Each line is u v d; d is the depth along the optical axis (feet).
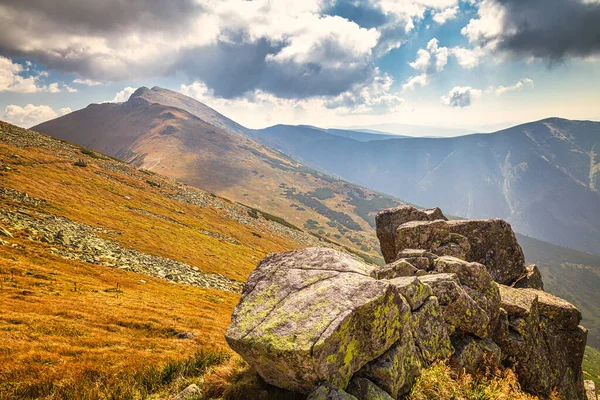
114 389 38.22
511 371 41.63
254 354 27.45
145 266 184.55
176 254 237.04
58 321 75.61
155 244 238.07
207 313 121.39
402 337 32.99
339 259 35.78
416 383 32.22
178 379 38.04
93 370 47.55
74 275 129.59
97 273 142.31
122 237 225.35
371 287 30.76
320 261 35.60
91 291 113.09
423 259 51.62
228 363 39.04
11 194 218.59
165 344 73.82
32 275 112.47
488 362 41.34
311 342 25.39
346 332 27.53
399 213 90.53
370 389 28.07
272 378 29.60
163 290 147.23
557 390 48.57
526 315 48.32
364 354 29.45
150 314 99.76
